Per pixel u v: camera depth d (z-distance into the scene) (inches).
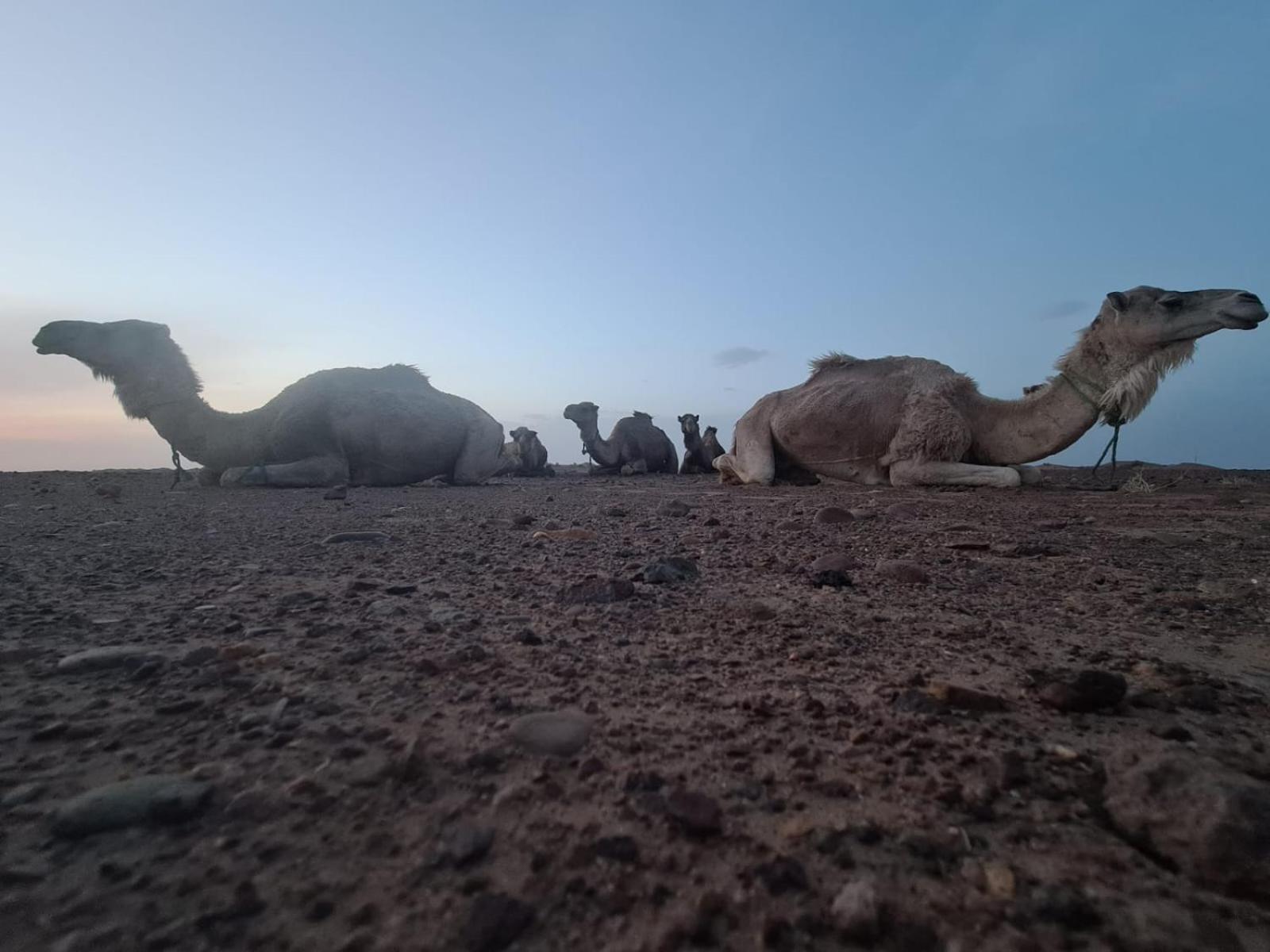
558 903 45.3
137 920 43.3
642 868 48.9
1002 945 42.0
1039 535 216.8
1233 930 43.6
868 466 444.1
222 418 442.0
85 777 60.3
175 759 63.5
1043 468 689.0
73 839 51.6
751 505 323.9
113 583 138.6
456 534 214.8
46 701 76.9
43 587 134.3
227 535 212.5
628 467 904.3
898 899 45.9
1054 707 77.9
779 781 61.0
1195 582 147.0
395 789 58.6
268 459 445.4
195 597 126.8
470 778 60.6
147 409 430.3
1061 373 398.0
